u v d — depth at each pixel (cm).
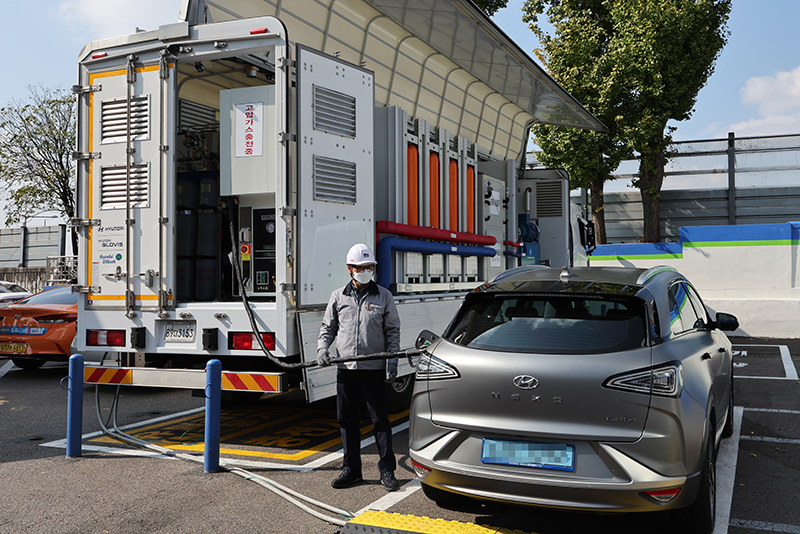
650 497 327
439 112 905
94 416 719
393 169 704
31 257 2833
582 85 2233
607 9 2217
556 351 354
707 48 2152
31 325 953
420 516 396
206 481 476
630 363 340
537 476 338
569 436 336
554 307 384
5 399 824
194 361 589
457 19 686
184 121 697
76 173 588
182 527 387
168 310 554
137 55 567
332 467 514
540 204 1245
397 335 472
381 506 423
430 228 750
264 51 531
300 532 380
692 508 365
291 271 517
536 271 468
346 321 468
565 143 2242
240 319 530
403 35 782
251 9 599
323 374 532
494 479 346
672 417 334
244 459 537
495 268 970
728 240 1583
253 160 548
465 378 363
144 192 565
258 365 574
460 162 874
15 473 496
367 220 589
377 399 465
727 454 565
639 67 2106
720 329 576
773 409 757
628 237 2686
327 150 548
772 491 465
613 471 329
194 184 625
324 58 548
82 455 549
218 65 649
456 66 895
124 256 571
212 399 498
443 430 367
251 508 419
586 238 1423
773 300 1502
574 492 331
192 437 616
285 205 514
